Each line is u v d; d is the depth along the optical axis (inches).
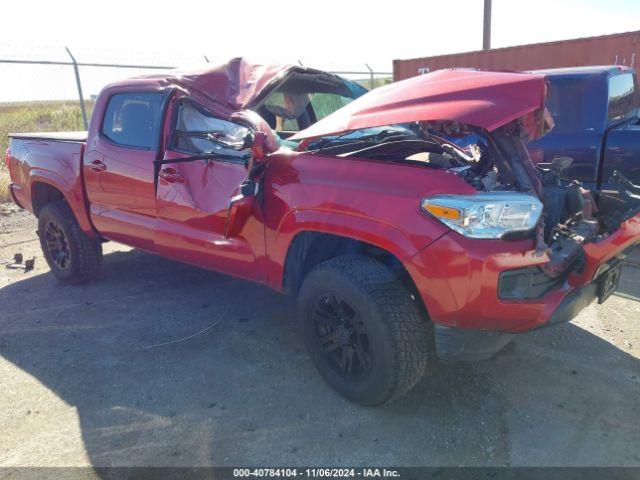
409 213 102.2
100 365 138.3
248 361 139.2
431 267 99.7
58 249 197.2
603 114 218.8
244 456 104.4
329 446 106.9
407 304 107.5
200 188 140.6
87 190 175.6
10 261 227.3
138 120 159.6
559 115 227.1
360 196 108.8
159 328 158.7
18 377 133.6
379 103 118.1
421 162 119.6
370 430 111.5
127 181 159.9
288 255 125.8
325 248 126.6
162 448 107.0
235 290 186.9
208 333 154.9
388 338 106.3
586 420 114.0
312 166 119.6
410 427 112.3
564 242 116.6
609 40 364.5
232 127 135.8
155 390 126.9
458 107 103.8
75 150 178.1
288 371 134.1
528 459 102.7
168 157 148.6
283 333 154.2
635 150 211.0
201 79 148.6
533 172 119.1
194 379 131.0
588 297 116.2
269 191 126.1
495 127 98.7
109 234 175.6
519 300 101.3
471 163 134.9
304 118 198.1
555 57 391.5
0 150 468.1
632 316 162.4
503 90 105.4
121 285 193.9
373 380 111.0
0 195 342.0
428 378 129.7
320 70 175.3
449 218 98.2
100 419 116.5
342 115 123.0
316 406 119.7
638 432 109.9
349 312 115.1
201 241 143.6
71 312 171.3
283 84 175.9
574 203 129.4
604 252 113.1
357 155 126.9
